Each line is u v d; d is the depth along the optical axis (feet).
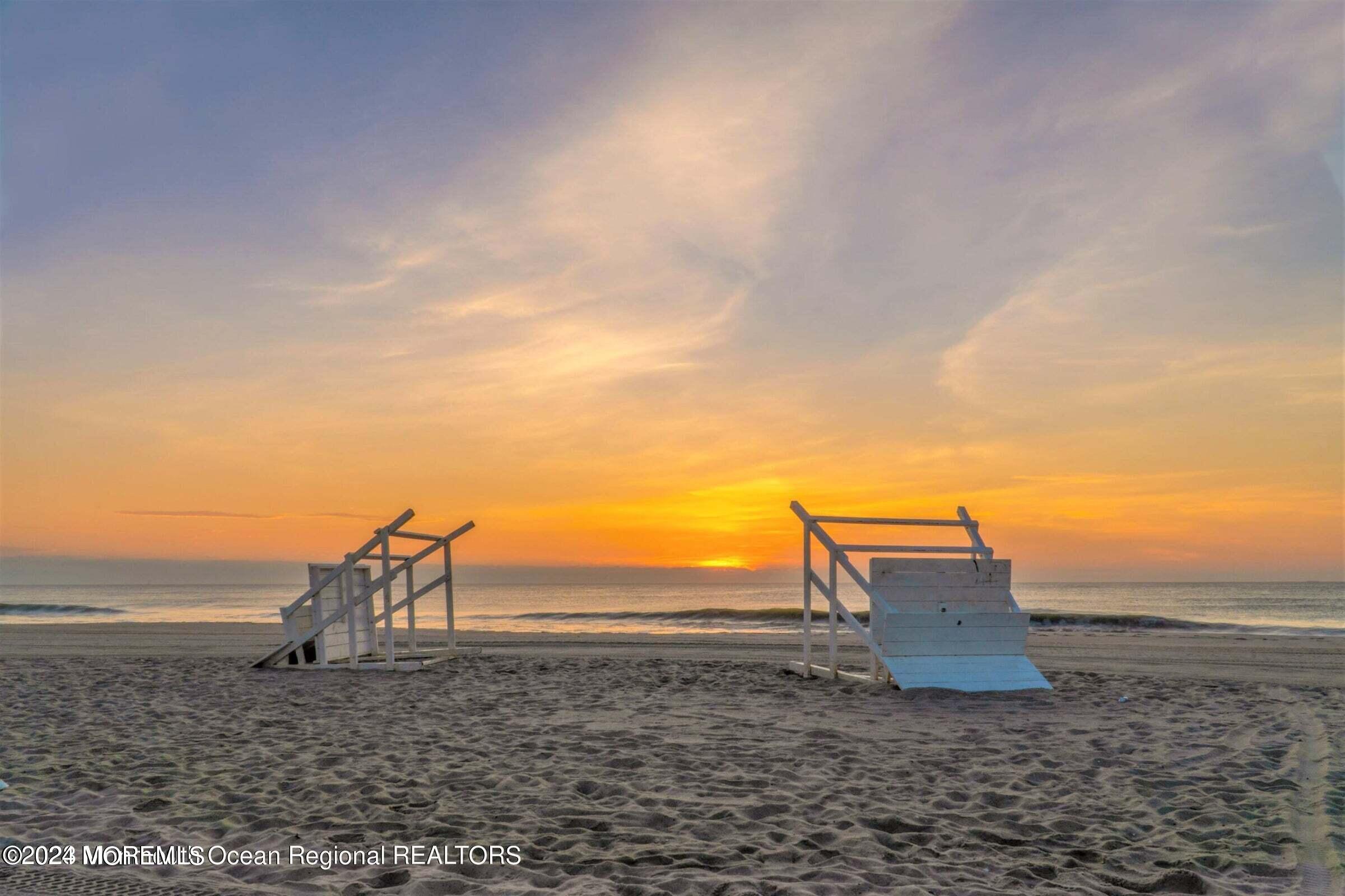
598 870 14.80
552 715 30.76
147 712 32.01
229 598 251.80
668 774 21.79
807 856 15.56
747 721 29.09
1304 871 14.87
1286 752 23.91
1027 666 35.99
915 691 34.40
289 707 33.12
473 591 342.44
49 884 14.03
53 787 20.85
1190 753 23.81
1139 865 15.26
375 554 50.90
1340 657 47.37
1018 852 15.87
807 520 39.99
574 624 113.60
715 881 14.07
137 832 17.13
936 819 17.89
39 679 41.37
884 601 36.58
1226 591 268.62
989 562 37.55
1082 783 20.80
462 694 35.83
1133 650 52.26
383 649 53.93
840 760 23.17
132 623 90.22
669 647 55.72
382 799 19.60
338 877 14.46
